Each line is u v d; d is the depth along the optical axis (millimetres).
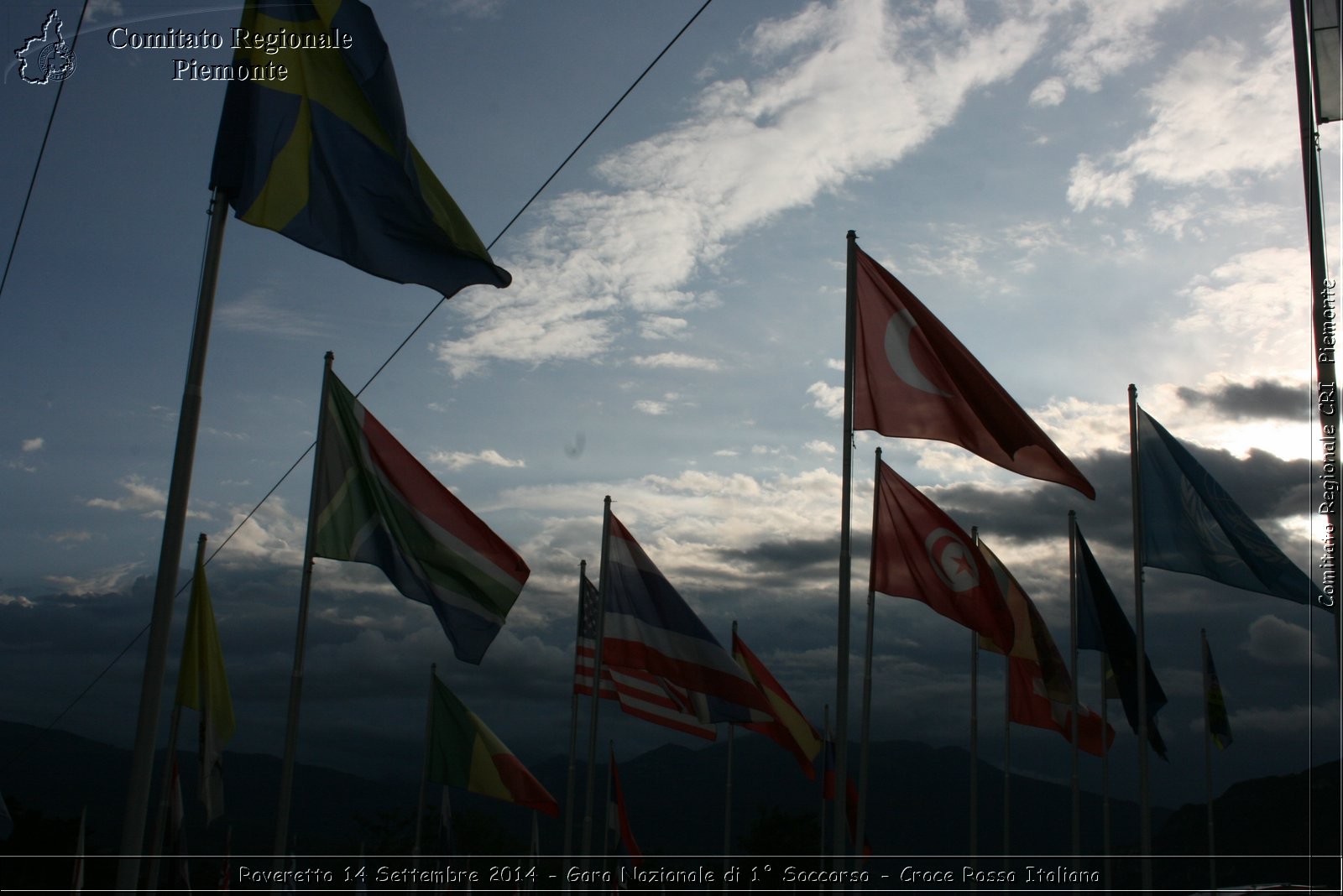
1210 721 46344
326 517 20094
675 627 25812
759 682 33125
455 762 31594
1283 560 23578
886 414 16547
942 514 23344
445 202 13141
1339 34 13664
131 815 10086
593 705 29641
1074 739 38281
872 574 23906
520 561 20141
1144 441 25703
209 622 20750
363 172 12648
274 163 12164
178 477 10883
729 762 41344
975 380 16469
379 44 12828
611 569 26500
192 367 11211
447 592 19984
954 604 23031
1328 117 13578
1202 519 24688
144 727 10320
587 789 29750
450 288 13102
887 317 16922
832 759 34125
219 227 11781
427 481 20250
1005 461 16250
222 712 21047
